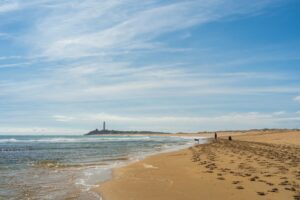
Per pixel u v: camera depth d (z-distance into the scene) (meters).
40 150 36.81
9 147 44.34
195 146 44.31
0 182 13.43
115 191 11.34
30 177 14.92
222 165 17.59
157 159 23.91
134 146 47.72
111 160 23.47
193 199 9.70
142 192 11.03
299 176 12.95
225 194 10.09
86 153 31.48
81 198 10.30
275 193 9.95
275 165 16.55
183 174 15.13
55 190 11.62
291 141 45.78
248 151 27.69
